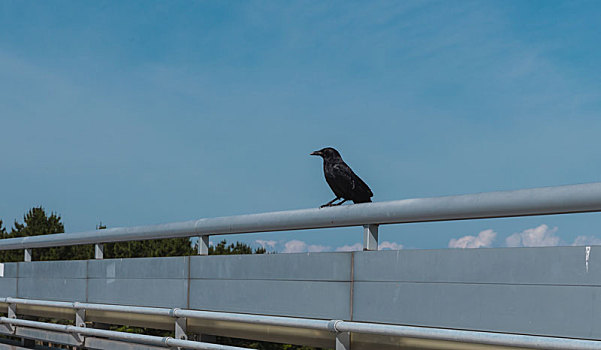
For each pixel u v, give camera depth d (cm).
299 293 361
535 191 262
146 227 474
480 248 282
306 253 360
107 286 511
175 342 424
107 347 495
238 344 661
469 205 284
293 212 370
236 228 402
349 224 340
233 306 402
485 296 278
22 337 605
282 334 372
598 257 245
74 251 1689
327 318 345
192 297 433
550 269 258
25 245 626
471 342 271
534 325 261
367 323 320
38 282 601
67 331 529
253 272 391
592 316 245
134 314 486
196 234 435
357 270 333
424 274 302
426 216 300
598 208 242
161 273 460
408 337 297
